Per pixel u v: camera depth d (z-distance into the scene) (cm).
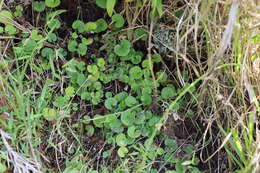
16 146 115
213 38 111
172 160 121
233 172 122
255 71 120
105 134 123
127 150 119
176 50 113
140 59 126
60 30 128
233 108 115
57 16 127
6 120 116
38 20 126
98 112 125
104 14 127
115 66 126
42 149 120
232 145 116
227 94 121
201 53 122
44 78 124
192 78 124
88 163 121
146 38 125
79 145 122
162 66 128
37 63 124
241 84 114
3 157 112
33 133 118
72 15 129
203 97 123
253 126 121
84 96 123
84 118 122
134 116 121
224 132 117
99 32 127
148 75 124
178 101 126
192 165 124
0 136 115
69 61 122
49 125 121
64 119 123
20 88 117
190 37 119
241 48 113
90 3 126
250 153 116
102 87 127
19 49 121
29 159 114
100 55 128
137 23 123
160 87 128
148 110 124
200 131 128
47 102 121
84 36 128
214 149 126
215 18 107
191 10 108
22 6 125
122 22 122
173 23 122
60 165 121
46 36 121
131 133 120
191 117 127
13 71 120
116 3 123
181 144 125
